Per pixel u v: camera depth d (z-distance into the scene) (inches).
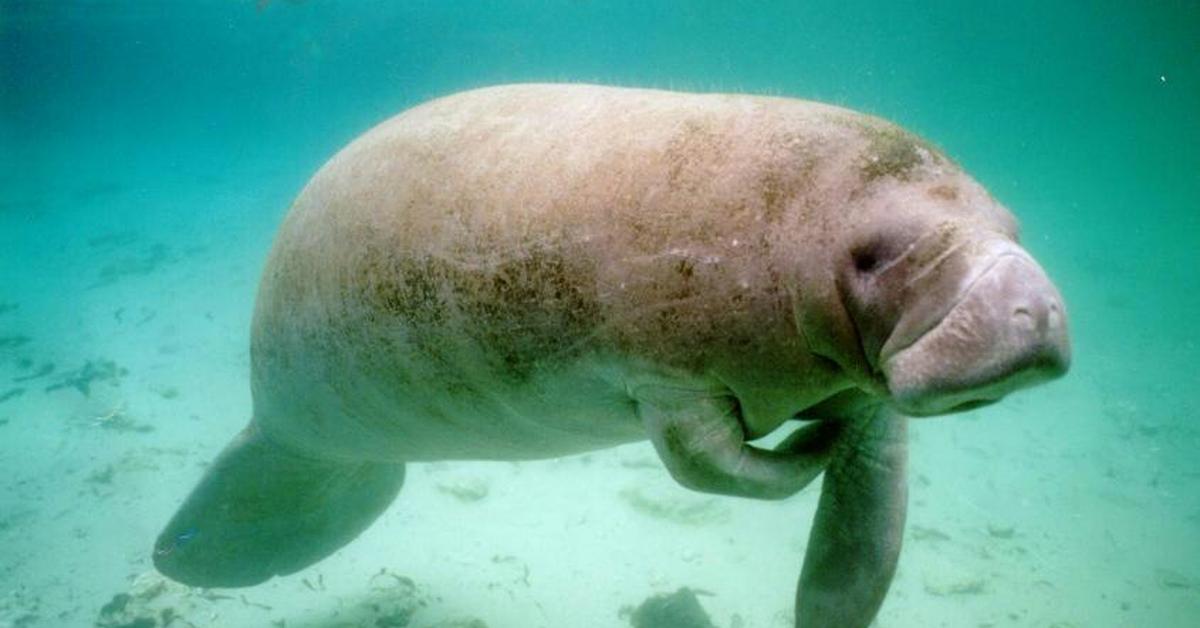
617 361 85.8
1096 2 2294.5
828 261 73.0
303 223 112.0
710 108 84.9
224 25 2075.5
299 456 152.7
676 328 80.1
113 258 586.2
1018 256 66.5
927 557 257.8
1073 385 415.8
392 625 204.1
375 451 132.3
